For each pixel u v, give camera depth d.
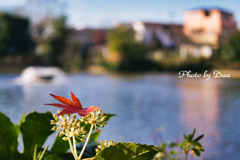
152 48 40.41
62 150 1.05
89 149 1.02
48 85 20.27
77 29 48.97
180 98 14.47
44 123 1.02
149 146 0.82
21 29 40.38
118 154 0.82
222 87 20.09
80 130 0.77
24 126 1.01
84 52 45.53
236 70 28.19
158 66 37.56
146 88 19.19
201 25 37.19
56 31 42.03
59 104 0.73
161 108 11.35
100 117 0.76
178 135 6.39
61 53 42.12
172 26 39.91
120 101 13.30
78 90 17.58
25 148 1.01
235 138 6.12
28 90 17.12
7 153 1.00
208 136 6.15
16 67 37.75
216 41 34.59
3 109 10.14
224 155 4.89
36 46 42.00
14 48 40.41
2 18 38.97
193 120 8.74
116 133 6.59
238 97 14.52
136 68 38.44
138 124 7.96
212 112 10.37
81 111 0.73
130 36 39.72
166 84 22.16
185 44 35.56
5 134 1.00
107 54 41.66
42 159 0.99
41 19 42.12
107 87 19.58
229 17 36.62
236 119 8.84
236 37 29.14
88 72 36.06
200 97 14.76
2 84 20.55
